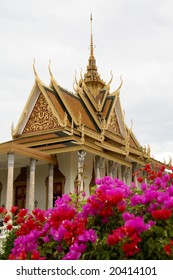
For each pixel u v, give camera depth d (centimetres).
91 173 3269
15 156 2666
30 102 3550
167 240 509
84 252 540
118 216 582
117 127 4475
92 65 5016
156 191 604
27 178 3130
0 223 2411
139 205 597
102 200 566
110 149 3372
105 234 556
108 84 4734
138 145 4894
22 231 655
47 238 605
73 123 3488
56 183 3114
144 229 502
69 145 2970
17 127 3516
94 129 3922
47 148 3047
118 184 691
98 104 4241
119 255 521
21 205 3148
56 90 3766
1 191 3331
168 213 519
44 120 3438
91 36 5444
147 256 509
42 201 3117
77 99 4200
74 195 773
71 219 607
